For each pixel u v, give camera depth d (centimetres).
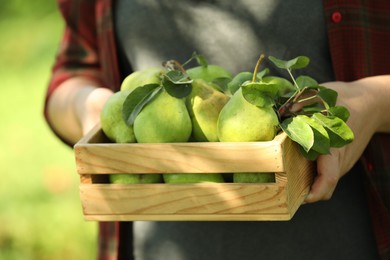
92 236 448
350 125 205
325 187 198
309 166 198
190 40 232
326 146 184
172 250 229
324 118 185
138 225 236
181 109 189
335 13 221
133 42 238
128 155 187
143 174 192
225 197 185
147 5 235
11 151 531
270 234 221
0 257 444
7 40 684
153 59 236
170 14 233
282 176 180
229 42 228
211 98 192
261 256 221
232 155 181
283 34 225
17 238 451
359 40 222
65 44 270
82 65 268
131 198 191
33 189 488
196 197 186
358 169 224
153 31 235
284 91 200
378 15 224
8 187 492
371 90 214
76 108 244
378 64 224
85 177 193
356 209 223
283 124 184
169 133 188
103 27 244
